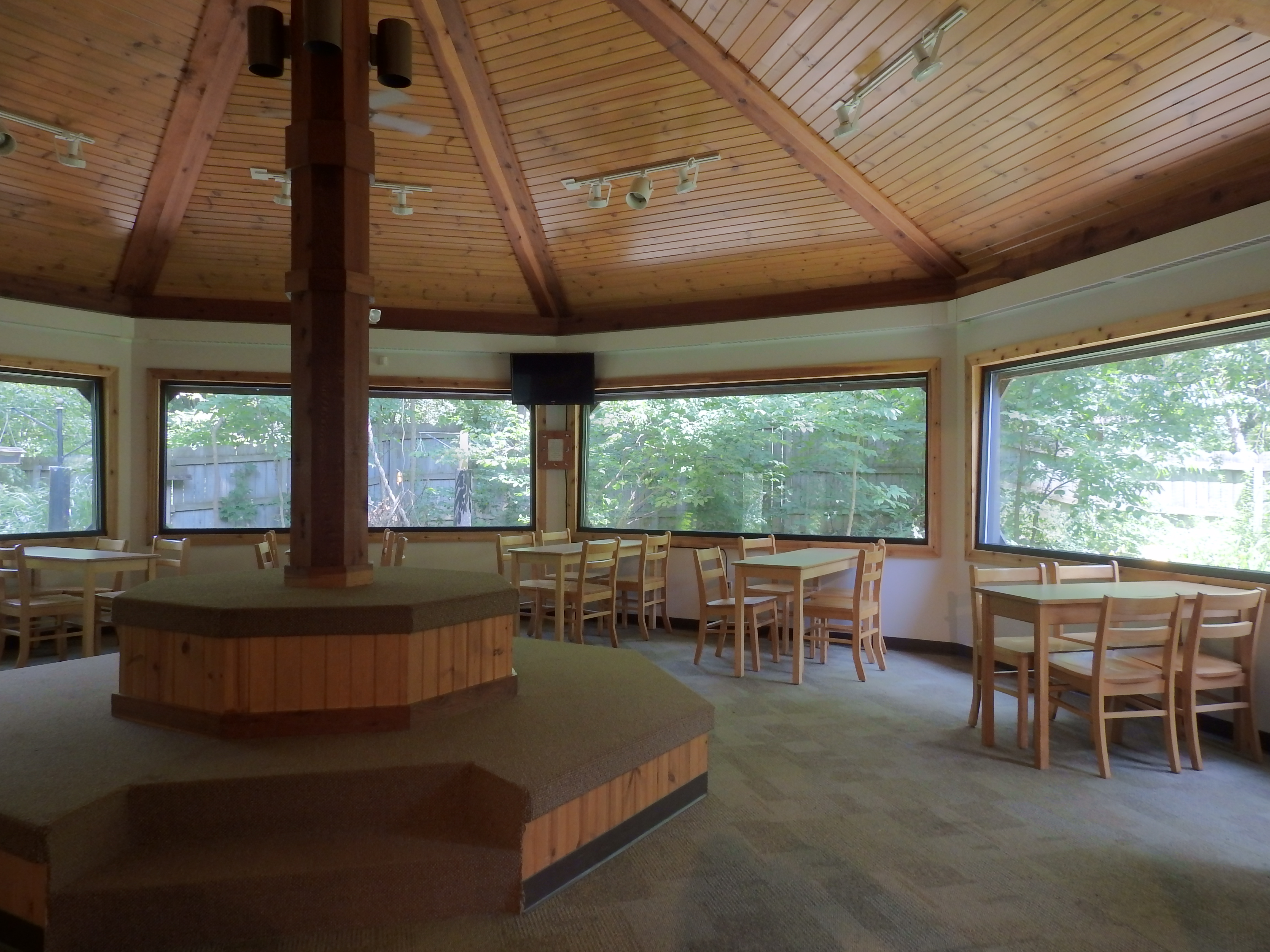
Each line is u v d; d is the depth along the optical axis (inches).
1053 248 200.8
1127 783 131.3
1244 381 163.6
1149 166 166.7
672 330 274.8
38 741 103.3
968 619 231.8
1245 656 145.6
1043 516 214.2
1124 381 191.0
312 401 122.3
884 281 246.7
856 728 160.6
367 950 82.0
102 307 254.2
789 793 125.3
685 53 176.6
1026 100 163.6
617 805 104.0
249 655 104.3
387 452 291.7
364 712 107.2
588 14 175.3
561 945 82.9
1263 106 142.1
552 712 117.9
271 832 92.9
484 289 282.4
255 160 221.8
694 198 231.9
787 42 166.6
